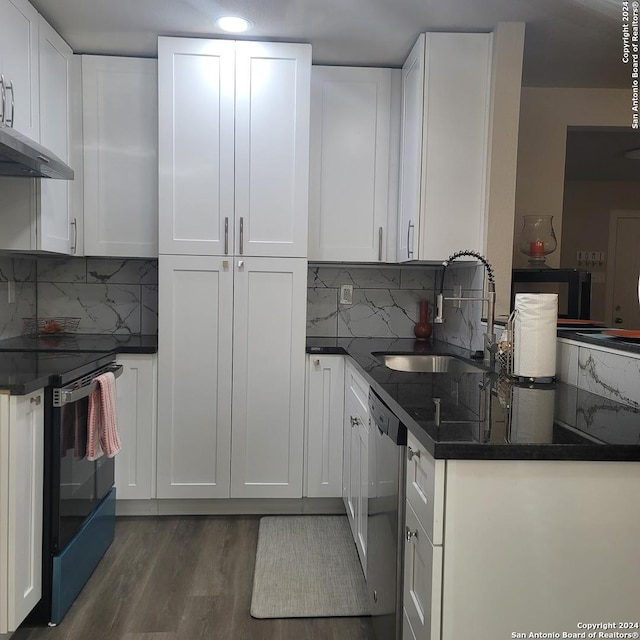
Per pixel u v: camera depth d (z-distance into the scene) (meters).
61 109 2.77
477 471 1.24
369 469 2.08
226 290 2.88
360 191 3.12
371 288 3.52
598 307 6.35
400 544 1.56
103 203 3.00
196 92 2.83
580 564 1.26
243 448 2.94
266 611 2.16
